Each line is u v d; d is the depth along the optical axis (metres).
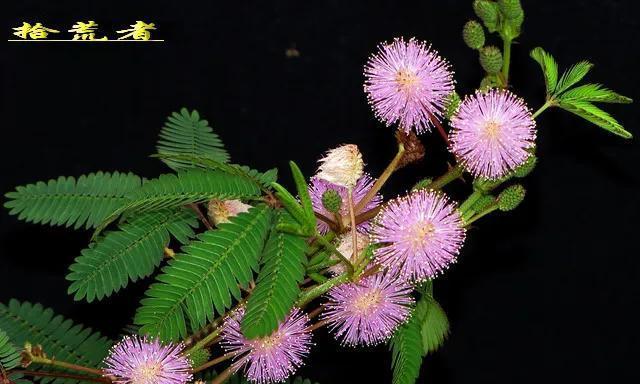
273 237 0.36
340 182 0.36
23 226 0.55
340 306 0.37
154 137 0.61
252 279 0.36
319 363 0.55
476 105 0.36
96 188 0.39
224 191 0.36
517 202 0.37
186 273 0.35
